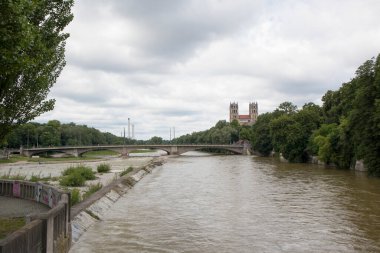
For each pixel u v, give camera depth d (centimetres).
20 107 2014
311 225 2994
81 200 3588
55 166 11500
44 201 3158
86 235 2653
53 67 2250
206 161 13088
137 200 4328
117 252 2269
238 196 4534
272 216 3347
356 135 7150
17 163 12556
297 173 7512
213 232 2795
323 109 12294
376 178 6322
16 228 2333
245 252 2314
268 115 16175
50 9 2136
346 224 3012
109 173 8181
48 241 1581
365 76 6944
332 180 6122
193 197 4525
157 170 9250
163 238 2614
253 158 14625
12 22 1177
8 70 1256
